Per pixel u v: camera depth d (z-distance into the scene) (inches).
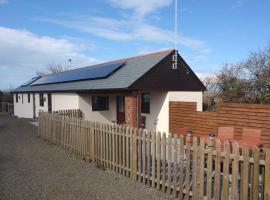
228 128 361.7
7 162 341.4
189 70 574.6
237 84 619.2
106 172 298.8
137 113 494.9
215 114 448.5
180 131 446.0
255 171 181.0
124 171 288.0
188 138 219.8
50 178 277.7
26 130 653.3
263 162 177.5
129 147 280.4
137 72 531.8
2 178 277.3
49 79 997.2
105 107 676.1
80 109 629.0
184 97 565.9
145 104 601.0
